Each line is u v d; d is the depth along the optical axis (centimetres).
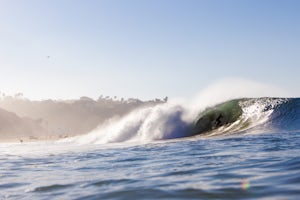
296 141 1788
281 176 862
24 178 1115
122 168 1211
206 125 3231
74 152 2114
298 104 3050
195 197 712
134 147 2183
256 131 2714
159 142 2583
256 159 1208
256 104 3244
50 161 1622
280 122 2852
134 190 811
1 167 1455
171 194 750
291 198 644
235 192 729
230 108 3338
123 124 3450
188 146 1953
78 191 847
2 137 13275
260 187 755
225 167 1079
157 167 1181
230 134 2777
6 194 864
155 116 3403
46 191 872
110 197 763
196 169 1077
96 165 1348
